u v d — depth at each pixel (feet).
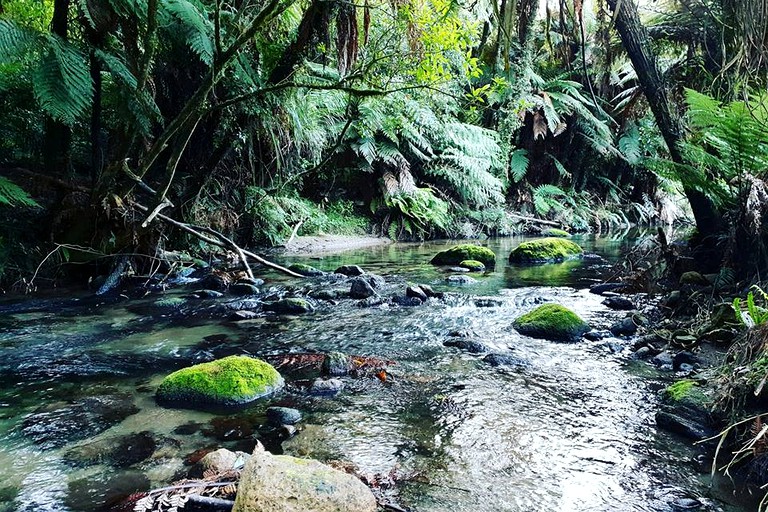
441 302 17.10
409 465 6.81
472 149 38.83
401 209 36.52
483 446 7.35
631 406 8.73
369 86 17.70
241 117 21.59
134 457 6.95
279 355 11.46
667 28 19.98
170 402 8.86
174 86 21.89
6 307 15.47
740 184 14.20
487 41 32.09
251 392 9.03
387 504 5.86
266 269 23.08
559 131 43.68
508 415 8.39
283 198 29.58
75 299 16.70
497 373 10.38
